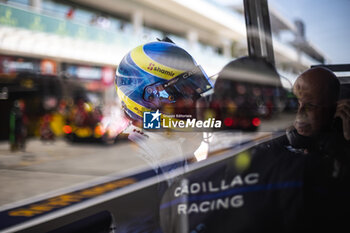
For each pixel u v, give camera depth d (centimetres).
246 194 55
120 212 186
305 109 74
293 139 67
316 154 61
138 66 92
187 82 90
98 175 462
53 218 285
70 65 835
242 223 54
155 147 91
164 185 90
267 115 62
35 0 502
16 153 748
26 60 803
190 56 94
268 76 63
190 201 58
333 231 54
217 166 60
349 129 74
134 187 306
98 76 816
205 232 57
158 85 90
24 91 1082
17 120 813
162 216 62
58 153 726
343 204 54
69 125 862
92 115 827
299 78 77
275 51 121
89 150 739
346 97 93
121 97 97
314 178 55
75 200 333
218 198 57
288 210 53
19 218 287
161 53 91
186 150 86
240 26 119
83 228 121
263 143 61
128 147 711
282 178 55
